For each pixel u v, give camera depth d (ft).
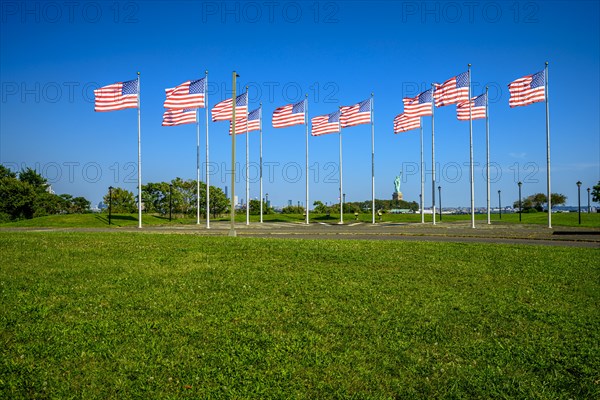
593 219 211.82
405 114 145.28
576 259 56.34
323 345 27.35
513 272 48.19
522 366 25.49
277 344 27.09
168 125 130.93
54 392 21.52
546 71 134.92
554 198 443.73
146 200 276.21
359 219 236.63
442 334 29.71
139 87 127.85
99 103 124.36
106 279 40.98
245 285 39.70
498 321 32.55
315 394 22.00
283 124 153.07
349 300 36.37
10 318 30.04
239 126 156.66
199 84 126.62
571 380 23.95
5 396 21.01
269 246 58.54
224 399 21.36
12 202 229.86
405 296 38.06
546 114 140.56
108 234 72.69
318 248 57.62
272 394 21.80
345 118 153.79
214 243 60.64
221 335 28.25
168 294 36.58
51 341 26.68
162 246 57.98
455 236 98.43
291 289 38.93
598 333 30.37
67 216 192.24
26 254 52.01
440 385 23.20
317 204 298.56
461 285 42.42
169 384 22.49
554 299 38.68
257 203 309.42
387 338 28.71
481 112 149.28
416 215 287.28
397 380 23.47
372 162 186.29
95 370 23.50
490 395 22.48
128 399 21.21
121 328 28.99
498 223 190.90
